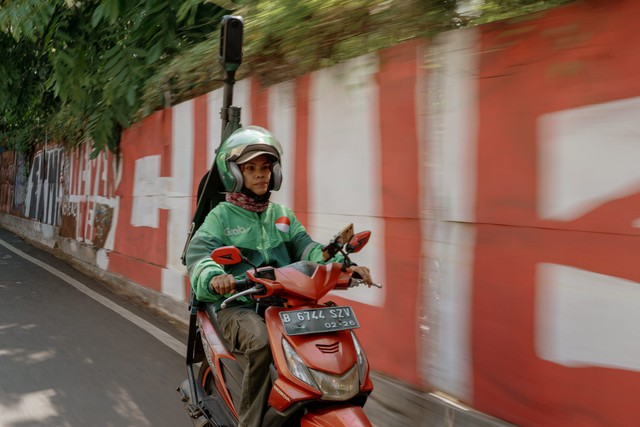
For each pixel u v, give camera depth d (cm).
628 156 254
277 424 264
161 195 768
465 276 334
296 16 463
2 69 1220
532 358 296
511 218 307
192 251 311
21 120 1541
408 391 365
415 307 371
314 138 471
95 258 1028
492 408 318
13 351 559
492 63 318
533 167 295
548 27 288
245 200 325
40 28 880
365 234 290
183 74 714
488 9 330
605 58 262
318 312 265
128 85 827
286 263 329
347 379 254
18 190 1827
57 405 432
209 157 648
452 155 342
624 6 256
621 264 257
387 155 394
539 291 293
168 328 655
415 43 371
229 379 322
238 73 588
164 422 406
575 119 275
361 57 418
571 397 278
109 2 817
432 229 358
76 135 1152
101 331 637
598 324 267
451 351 344
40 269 1068
